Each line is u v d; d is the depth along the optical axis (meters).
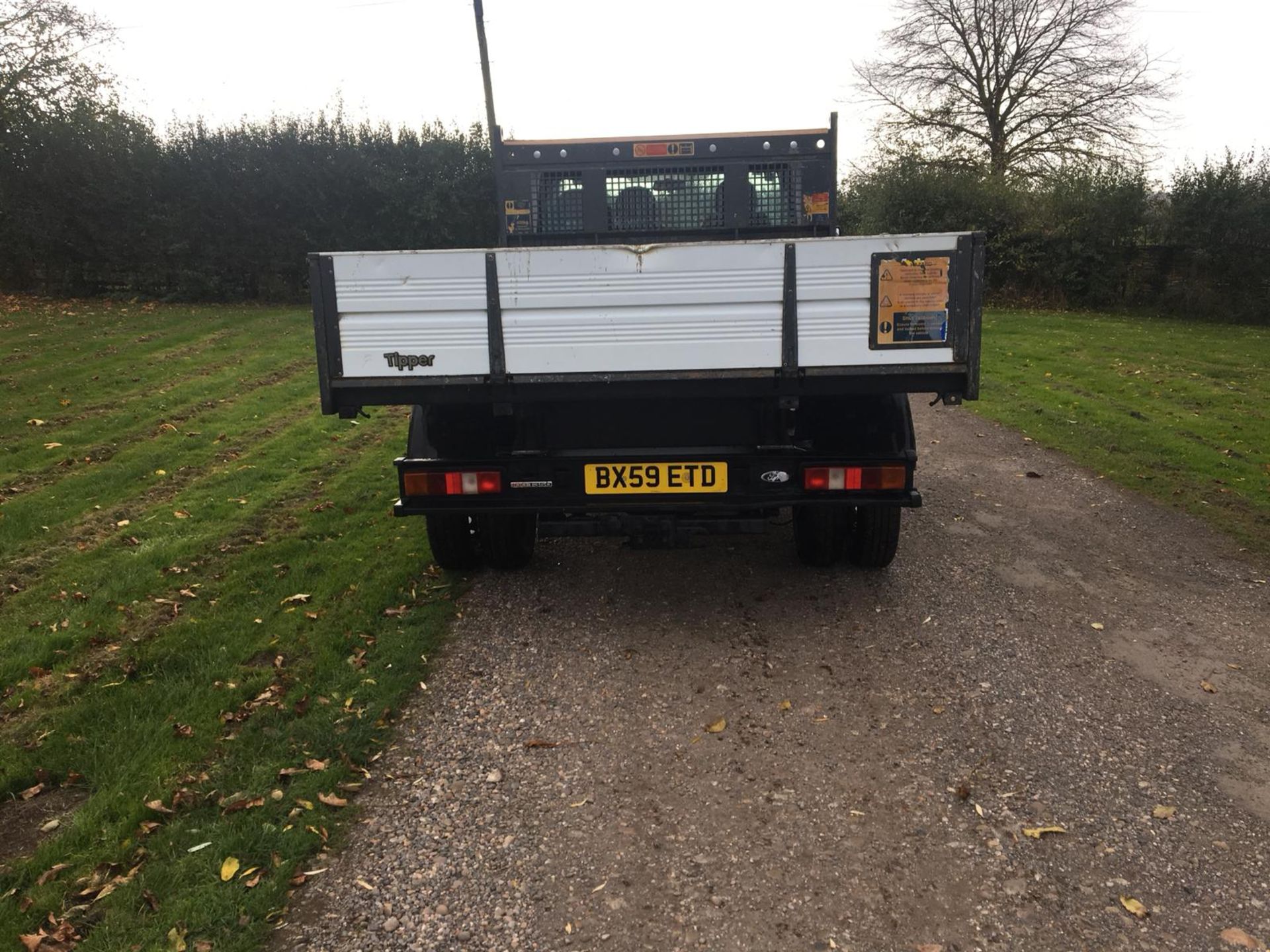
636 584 5.04
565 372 3.80
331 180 18.86
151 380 10.91
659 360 3.77
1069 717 3.51
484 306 3.77
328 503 6.49
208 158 18.53
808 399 4.23
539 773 3.20
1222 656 4.04
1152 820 2.87
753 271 3.67
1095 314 19.20
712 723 3.51
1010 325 16.89
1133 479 6.96
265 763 3.25
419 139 19.17
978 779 3.11
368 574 5.14
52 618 4.57
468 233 19.34
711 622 4.49
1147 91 23.78
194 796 3.04
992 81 25.38
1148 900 2.52
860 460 4.10
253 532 5.88
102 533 5.89
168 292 18.98
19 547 5.60
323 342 3.83
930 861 2.69
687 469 4.16
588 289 3.73
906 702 3.65
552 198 6.34
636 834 2.85
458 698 3.75
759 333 3.72
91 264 18.53
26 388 10.14
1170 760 3.21
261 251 19.00
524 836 2.85
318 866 2.72
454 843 2.82
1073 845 2.75
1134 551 5.45
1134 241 19.59
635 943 2.40
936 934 2.41
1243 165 18.41
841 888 2.59
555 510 4.23
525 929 2.46
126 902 2.55
